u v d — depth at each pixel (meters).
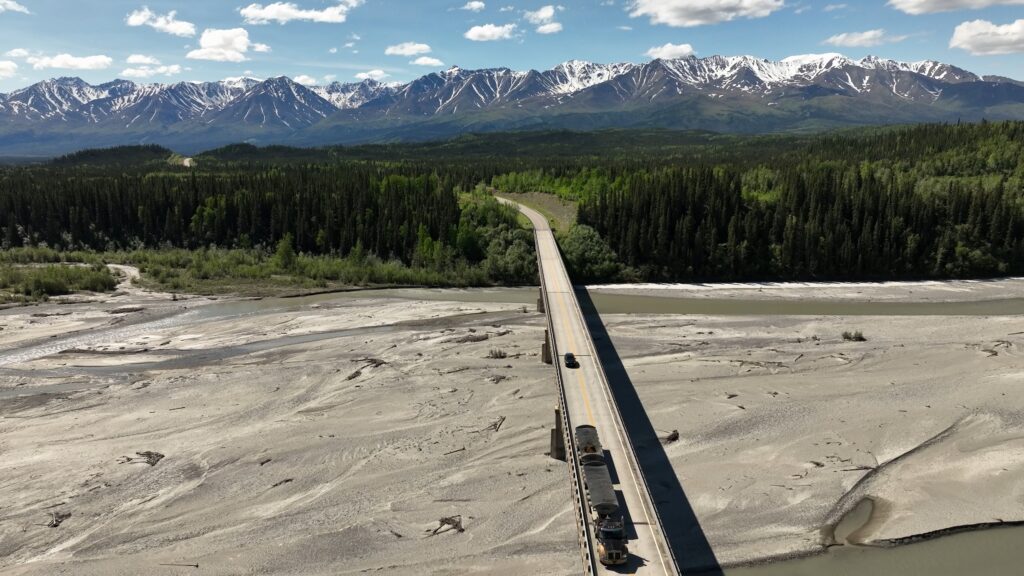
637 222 112.69
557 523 38.59
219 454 46.25
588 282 107.69
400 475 43.66
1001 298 96.62
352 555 35.84
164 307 88.06
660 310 89.00
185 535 37.47
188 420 52.03
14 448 47.19
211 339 74.25
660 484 43.03
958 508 40.19
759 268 110.56
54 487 42.03
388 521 38.75
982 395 55.62
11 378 61.78
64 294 92.88
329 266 107.75
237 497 41.22
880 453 46.75
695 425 50.84
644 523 34.31
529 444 47.66
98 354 68.94
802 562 35.66
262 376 61.19
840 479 43.41
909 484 42.84
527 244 113.38
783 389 57.56
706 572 35.03
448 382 59.25
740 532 38.22
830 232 110.94
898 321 80.50
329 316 84.19
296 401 55.59
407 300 94.38
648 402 55.19
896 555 36.19
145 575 34.12
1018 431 49.41
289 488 42.19
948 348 67.62
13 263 108.81
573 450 38.72
